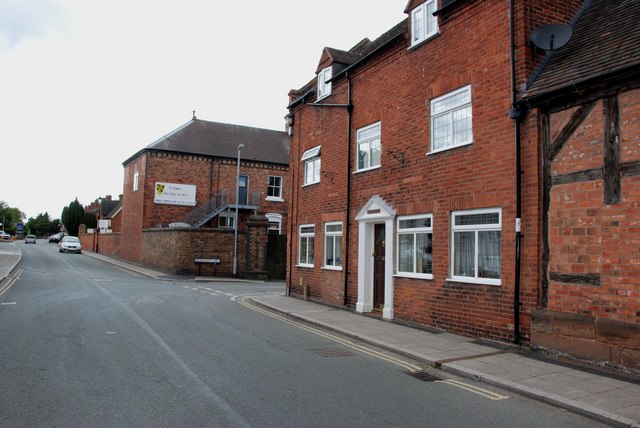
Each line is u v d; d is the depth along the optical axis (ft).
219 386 20.59
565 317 25.99
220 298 54.90
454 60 34.96
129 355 25.64
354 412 17.97
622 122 24.31
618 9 29.22
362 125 46.01
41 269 88.99
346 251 47.06
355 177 46.42
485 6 32.58
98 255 146.41
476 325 31.68
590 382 21.91
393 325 37.01
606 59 25.30
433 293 35.50
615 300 24.07
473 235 32.86
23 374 21.70
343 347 30.27
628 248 23.65
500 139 30.68
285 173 118.93
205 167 110.01
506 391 21.45
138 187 111.24
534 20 30.37
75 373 21.98
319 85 54.24
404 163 39.47
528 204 28.55
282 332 34.81
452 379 23.36
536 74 29.58
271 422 16.58
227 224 108.06
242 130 123.34
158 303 47.24
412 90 39.09
